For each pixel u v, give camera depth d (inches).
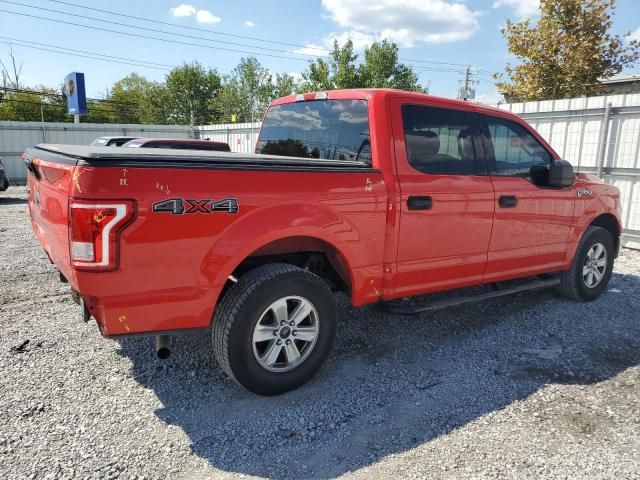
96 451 103.5
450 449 107.7
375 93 144.3
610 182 340.2
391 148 142.3
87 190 97.1
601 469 100.7
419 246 148.4
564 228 193.0
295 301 128.8
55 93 1927.9
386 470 100.3
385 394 131.3
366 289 140.7
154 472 98.0
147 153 115.9
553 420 119.6
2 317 177.5
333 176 128.7
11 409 117.6
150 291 106.3
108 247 99.5
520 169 177.9
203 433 111.8
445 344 164.9
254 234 115.9
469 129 163.2
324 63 1355.8
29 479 93.8
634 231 328.8
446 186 151.4
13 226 375.9
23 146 872.9
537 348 162.9
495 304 205.2
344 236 131.6
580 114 353.1
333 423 117.3
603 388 135.9
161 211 104.0
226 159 113.0
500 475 98.7
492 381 139.5
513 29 728.3
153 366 142.5
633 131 326.3
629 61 706.8
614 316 193.9
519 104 390.0
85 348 152.8
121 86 2699.3
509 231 171.8
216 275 112.7
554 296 217.8
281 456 104.6
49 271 241.3
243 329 118.8
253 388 124.0
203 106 2150.6
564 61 695.1
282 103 179.9
